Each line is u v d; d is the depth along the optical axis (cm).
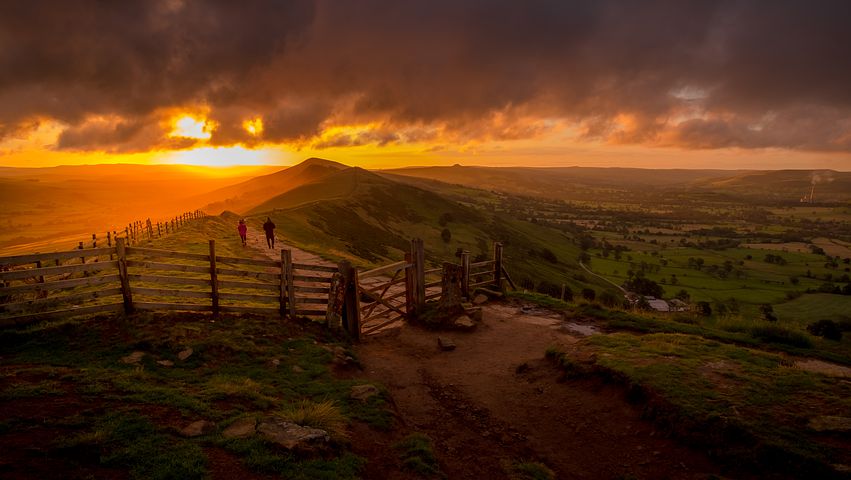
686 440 707
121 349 890
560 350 1098
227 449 581
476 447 765
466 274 1753
